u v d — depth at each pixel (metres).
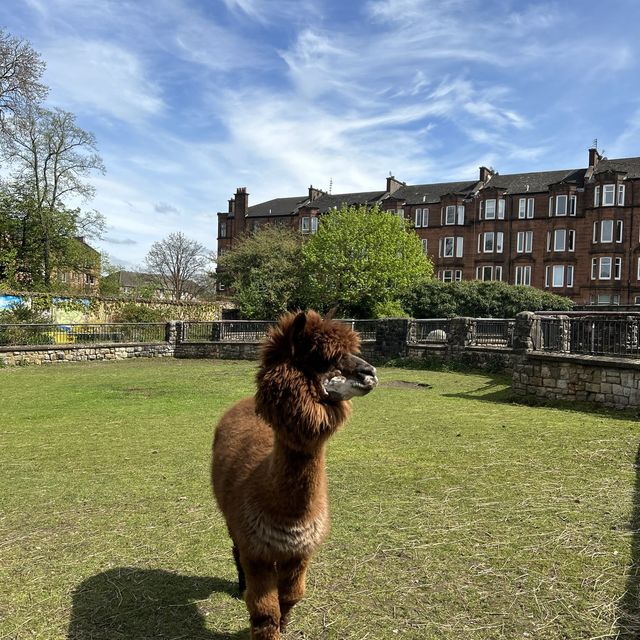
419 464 6.57
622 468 6.18
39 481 6.12
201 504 5.36
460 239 50.62
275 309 34.19
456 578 3.80
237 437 3.38
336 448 7.36
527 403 10.96
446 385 14.23
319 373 2.53
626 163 46.31
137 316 29.86
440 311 31.48
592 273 45.47
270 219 59.34
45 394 12.86
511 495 5.43
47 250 33.94
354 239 31.91
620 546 4.21
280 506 2.62
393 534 4.54
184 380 15.72
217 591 3.73
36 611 3.49
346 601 3.53
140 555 4.27
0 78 29.36
